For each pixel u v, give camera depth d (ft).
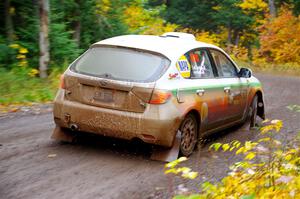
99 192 17.13
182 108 21.04
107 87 20.62
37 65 41.93
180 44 23.08
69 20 47.80
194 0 124.06
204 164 21.42
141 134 20.36
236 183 14.55
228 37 119.03
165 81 20.58
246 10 114.11
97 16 50.88
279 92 52.21
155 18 67.72
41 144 23.02
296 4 103.86
